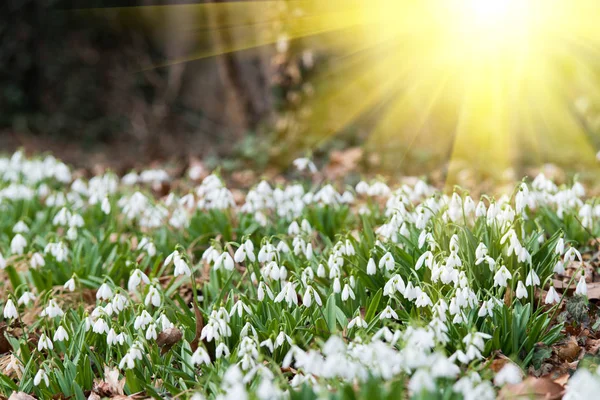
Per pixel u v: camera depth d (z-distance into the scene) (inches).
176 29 245.1
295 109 146.4
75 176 137.2
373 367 59.1
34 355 70.9
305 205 89.7
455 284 65.8
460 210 78.4
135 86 257.1
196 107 243.1
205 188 87.7
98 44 263.0
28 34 253.8
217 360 65.7
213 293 77.5
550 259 71.9
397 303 70.9
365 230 79.7
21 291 83.1
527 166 133.4
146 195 95.3
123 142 249.8
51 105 255.1
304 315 69.2
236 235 88.9
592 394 54.3
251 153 141.3
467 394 56.7
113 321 70.7
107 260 85.7
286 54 147.3
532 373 65.6
